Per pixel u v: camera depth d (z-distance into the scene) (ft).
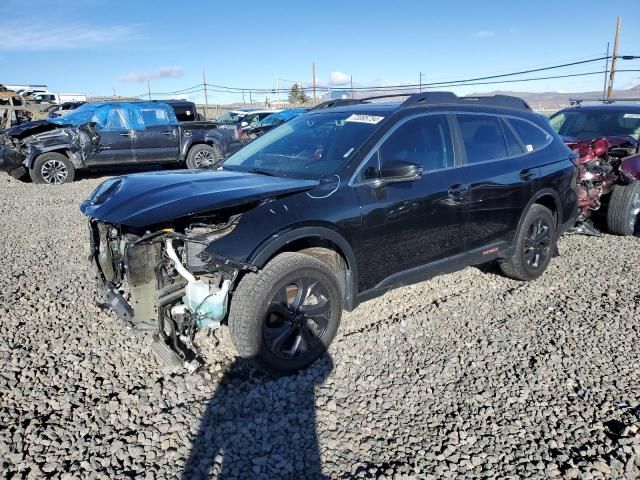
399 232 13.00
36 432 9.41
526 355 12.35
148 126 44.09
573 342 12.98
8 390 10.75
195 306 10.64
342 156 12.79
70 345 12.71
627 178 22.71
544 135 17.72
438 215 13.78
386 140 13.11
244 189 11.34
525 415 10.06
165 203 10.64
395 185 12.88
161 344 11.29
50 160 40.24
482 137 15.55
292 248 11.85
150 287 11.23
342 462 8.80
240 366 11.94
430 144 14.10
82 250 20.93
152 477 8.39
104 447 9.06
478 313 14.80
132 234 11.10
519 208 16.10
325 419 9.96
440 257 14.33
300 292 11.46
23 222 26.32
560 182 17.49
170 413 10.11
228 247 10.45
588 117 28.45
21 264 18.84
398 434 9.53
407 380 11.30
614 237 23.25
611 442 9.25
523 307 15.24
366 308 15.35
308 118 15.90
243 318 10.73
